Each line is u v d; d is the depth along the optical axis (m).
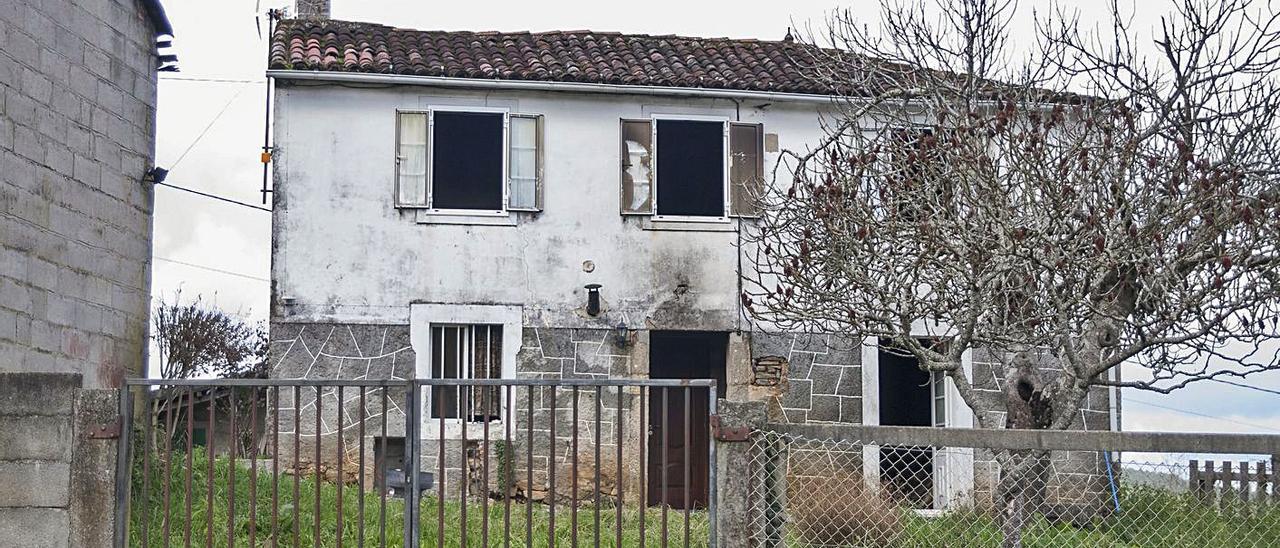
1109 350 11.30
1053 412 10.65
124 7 12.20
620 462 7.78
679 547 10.38
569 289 15.27
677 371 16.14
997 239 10.36
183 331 25.33
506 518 7.79
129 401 7.98
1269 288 9.80
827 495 9.20
